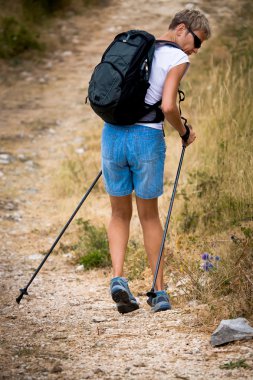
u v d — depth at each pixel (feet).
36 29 123.95
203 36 34.04
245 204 48.16
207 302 35.50
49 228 55.72
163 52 32.78
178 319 33.78
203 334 31.50
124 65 31.89
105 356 29.58
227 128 59.72
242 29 84.23
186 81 84.33
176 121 32.60
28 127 87.20
